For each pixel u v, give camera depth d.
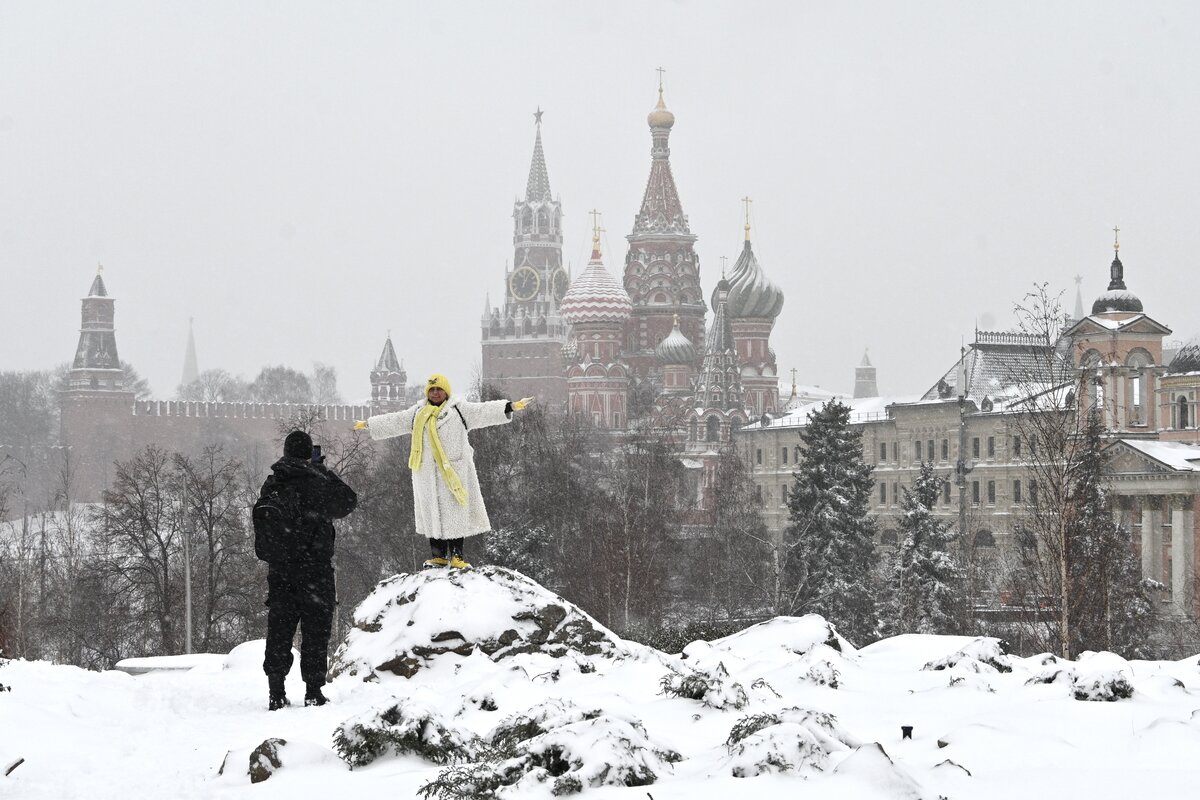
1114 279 121.44
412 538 82.62
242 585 73.88
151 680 14.39
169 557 78.44
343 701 12.77
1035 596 59.31
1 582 85.81
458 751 9.33
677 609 92.62
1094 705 10.43
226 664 17.91
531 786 8.03
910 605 91.06
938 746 9.23
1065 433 58.03
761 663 14.07
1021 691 11.71
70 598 82.56
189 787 8.84
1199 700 10.97
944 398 147.75
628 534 80.81
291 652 12.51
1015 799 7.54
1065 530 55.31
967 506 140.62
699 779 8.05
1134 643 64.25
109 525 78.06
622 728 8.48
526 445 90.88
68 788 8.95
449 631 14.45
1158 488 106.62
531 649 14.49
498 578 15.21
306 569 12.42
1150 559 107.50
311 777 8.73
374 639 14.80
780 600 92.94
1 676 13.58
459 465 15.55
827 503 100.69
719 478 123.69
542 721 9.23
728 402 199.50
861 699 11.96
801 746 8.04
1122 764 8.59
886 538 152.00
